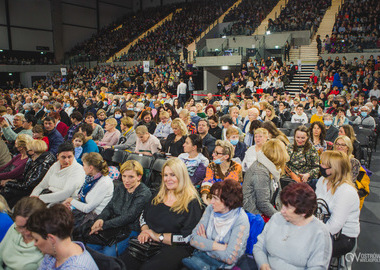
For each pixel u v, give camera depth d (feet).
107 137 21.76
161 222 9.62
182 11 111.45
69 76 95.30
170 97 45.50
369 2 73.10
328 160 9.39
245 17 89.56
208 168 12.35
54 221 6.33
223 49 73.36
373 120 25.76
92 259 6.82
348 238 9.36
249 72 62.54
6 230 8.90
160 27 107.86
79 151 17.31
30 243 8.09
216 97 59.52
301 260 7.52
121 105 40.19
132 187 10.94
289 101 41.88
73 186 12.34
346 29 70.54
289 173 13.62
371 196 17.78
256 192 10.11
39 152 14.06
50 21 107.45
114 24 124.47
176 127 17.08
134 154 15.84
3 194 13.98
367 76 50.06
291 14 81.97
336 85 51.62
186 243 9.39
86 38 119.03
